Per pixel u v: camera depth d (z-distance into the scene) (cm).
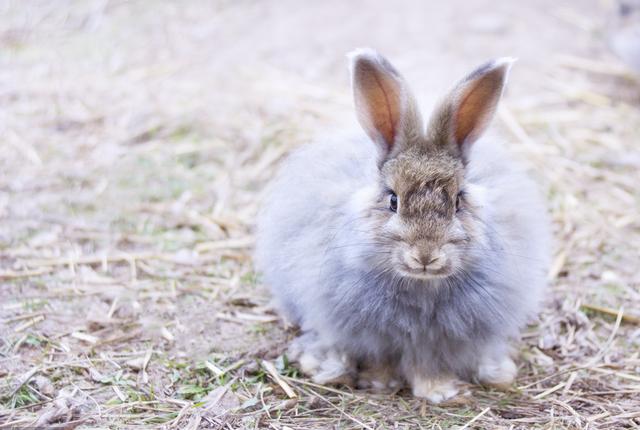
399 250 523
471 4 1284
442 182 529
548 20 1253
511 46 1166
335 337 594
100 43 1188
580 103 1051
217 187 875
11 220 796
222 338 645
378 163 551
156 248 772
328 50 1145
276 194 651
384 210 538
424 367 590
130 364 600
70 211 819
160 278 723
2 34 1216
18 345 614
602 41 1198
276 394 582
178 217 823
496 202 579
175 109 1008
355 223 550
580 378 608
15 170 885
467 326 570
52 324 647
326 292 574
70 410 538
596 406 571
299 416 556
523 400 582
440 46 1148
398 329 573
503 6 1284
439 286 556
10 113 998
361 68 539
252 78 1083
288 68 1109
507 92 1062
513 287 574
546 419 554
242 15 1256
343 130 650
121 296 691
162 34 1209
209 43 1180
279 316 679
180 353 621
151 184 875
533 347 655
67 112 1003
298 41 1172
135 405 554
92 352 615
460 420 553
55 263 734
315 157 627
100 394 568
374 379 608
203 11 1275
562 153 940
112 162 908
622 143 965
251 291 712
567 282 732
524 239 590
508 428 539
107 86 1066
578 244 787
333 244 568
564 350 648
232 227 813
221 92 1050
